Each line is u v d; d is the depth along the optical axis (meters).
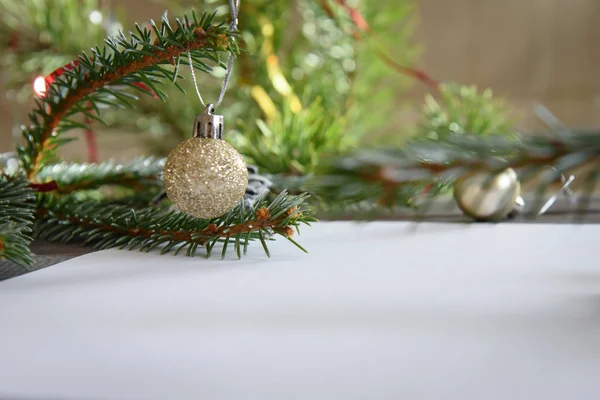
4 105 0.59
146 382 0.22
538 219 0.44
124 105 0.37
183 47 0.32
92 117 0.37
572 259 0.33
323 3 0.57
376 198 0.21
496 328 0.25
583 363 0.23
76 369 0.23
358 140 0.59
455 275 0.31
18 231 0.29
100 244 0.36
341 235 0.39
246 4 0.56
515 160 0.20
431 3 0.79
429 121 0.52
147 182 0.41
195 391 0.22
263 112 0.58
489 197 0.40
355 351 0.24
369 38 0.61
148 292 0.28
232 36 0.32
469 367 0.23
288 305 0.27
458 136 0.21
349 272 0.31
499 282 0.30
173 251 0.35
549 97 0.78
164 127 0.61
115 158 0.70
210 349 0.24
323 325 0.25
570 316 0.26
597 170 0.20
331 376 0.23
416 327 0.25
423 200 0.23
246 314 0.26
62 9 0.55
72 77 0.35
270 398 0.21
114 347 0.24
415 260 0.33
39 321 0.26
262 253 0.34
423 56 0.79
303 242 0.37
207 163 0.32
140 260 0.33
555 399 0.21
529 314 0.26
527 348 0.24
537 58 0.78
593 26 0.76
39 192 0.37
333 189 0.20
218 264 0.32
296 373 0.23
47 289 0.29
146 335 0.25
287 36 0.68
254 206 0.35
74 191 0.41
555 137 0.20
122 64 0.34
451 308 0.27
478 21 0.78
